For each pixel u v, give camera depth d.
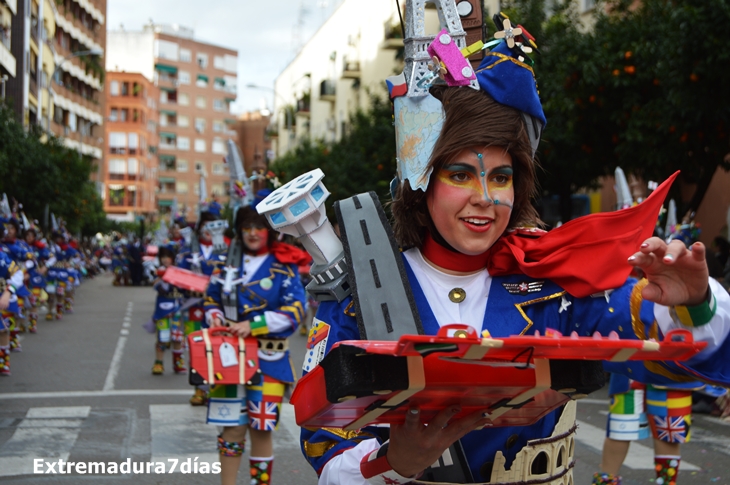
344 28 40.25
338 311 1.92
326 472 1.92
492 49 1.91
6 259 9.40
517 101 1.86
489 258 1.97
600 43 13.23
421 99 1.90
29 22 35.06
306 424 1.73
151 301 26.00
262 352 4.79
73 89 54.56
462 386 1.51
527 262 1.91
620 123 12.86
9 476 5.47
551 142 14.03
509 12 15.07
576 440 6.87
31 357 11.87
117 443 6.49
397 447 1.66
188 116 108.00
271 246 5.11
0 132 22.73
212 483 5.42
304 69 51.44
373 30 34.84
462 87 1.88
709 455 6.48
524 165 1.93
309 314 15.59
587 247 1.83
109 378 9.95
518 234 1.98
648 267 1.58
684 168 12.42
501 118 1.85
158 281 10.34
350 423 1.68
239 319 4.95
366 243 1.90
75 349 12.95
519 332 1.88
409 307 1.85
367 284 1.86
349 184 21.62
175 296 10.36
